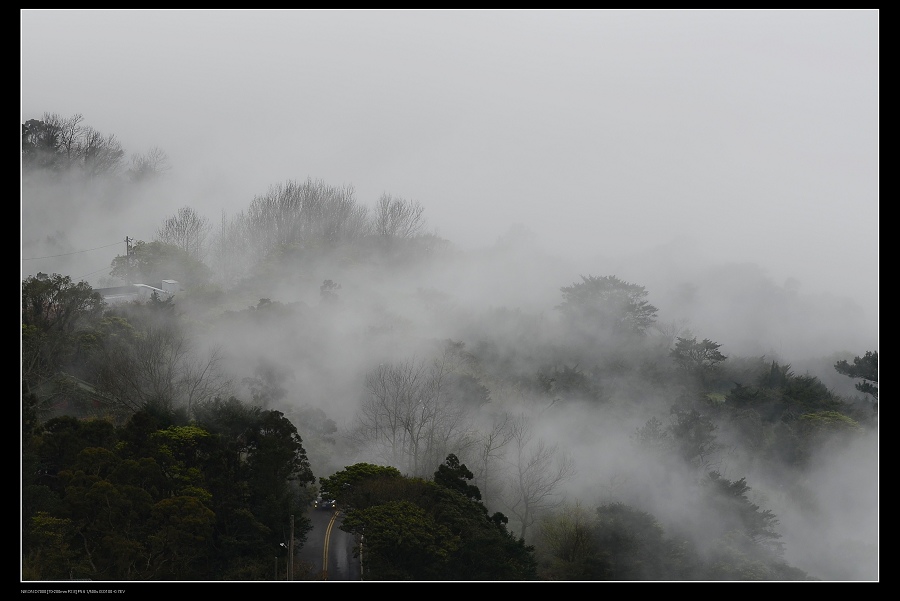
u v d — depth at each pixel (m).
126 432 66.31
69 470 60.25
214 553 60.84
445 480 73.56
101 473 61.34
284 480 67.62
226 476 65.25
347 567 64.44
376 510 63.84
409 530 61.69
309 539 69.88
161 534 58.34
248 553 61.47
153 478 61.94
